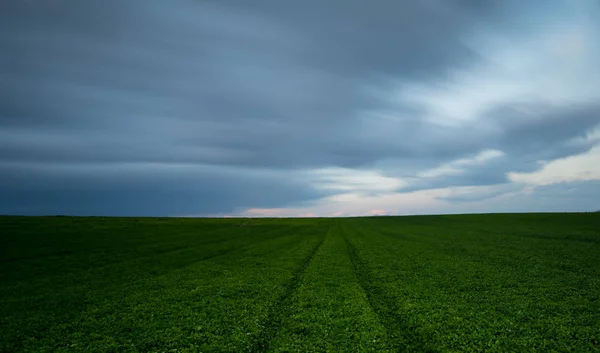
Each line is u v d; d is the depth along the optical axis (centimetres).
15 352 1989
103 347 2052
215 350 2012
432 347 2011
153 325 2400
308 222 15575
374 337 2145
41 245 6022
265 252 6022
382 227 11912
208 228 11212
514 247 5803
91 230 8619
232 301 2959
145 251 5897
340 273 4088
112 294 3212
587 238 6575
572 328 2197
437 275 3831
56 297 3098
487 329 2214
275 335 2244
